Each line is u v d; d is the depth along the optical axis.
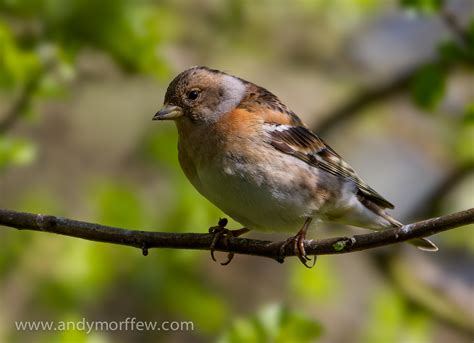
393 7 15.89
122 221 12.40
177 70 14.90
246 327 9.62
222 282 15.62
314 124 15.54
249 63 16.09
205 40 15.34
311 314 15.37
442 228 7.85
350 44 16.64
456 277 15.08
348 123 15.71
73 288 12.54
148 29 12.09
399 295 14.00
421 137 16.72
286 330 9.60
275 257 8.80
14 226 8.69
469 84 15.98
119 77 14.11
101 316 13.87
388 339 13.73
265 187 9.28
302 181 9.47
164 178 15.12
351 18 15.94
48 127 15.98
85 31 11.45
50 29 11.41
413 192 17.30
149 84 15.49
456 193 15.66
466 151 15.79
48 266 12.71
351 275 15.85
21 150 11.09
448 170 16.05
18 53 11.34
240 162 9.24
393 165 17.78
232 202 9.36
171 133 13.89
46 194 14.39
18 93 11.78
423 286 14.27
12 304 13.08
